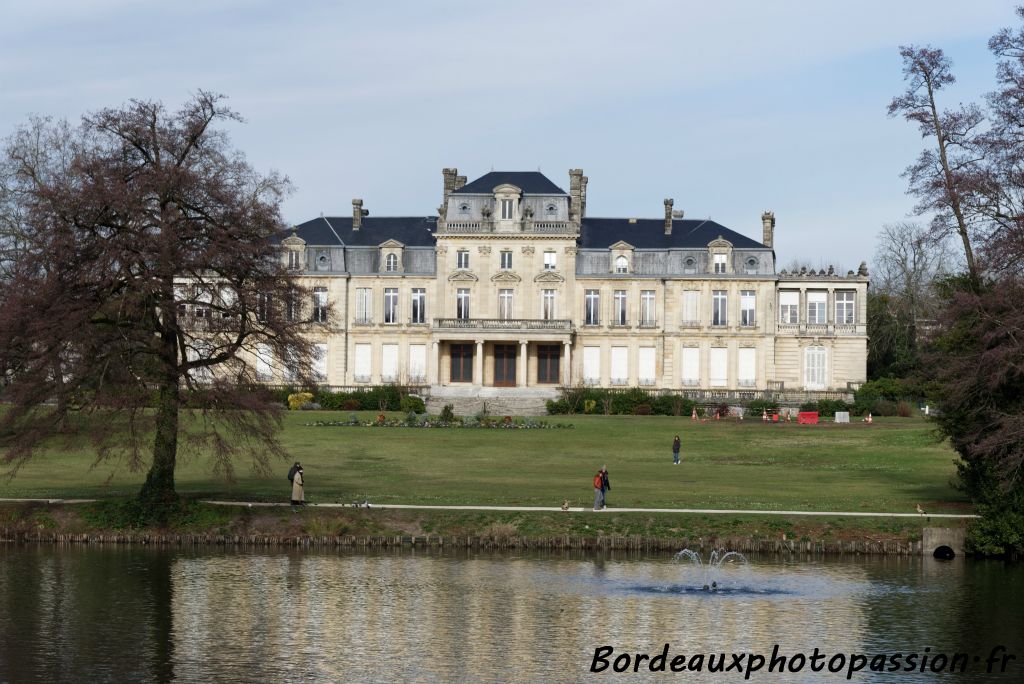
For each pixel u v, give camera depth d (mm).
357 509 58938
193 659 39625
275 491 64688
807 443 88062
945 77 65250
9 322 52875
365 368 126125
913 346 136125
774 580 50062
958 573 51531
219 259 54344
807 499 63406
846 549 55469
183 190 54750
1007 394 56969
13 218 84250
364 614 44844
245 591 47750
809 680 38719
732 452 84562
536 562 53125
